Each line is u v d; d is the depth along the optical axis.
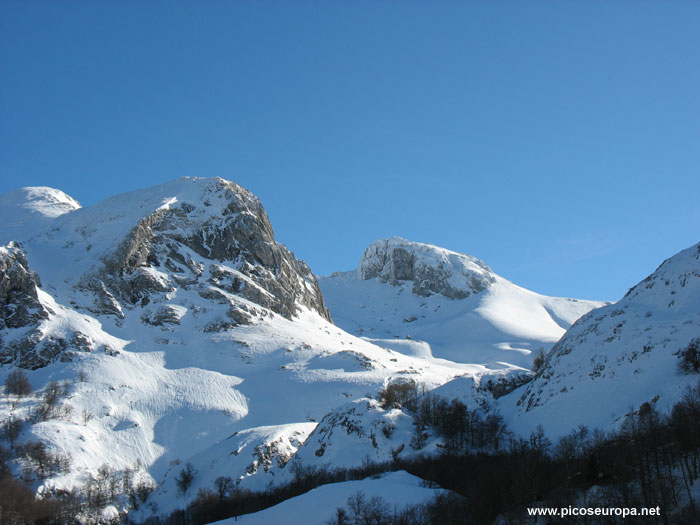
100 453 174.88
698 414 98.69
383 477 118.88
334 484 114.12
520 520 93.00
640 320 143.62
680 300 141.75
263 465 157.50
